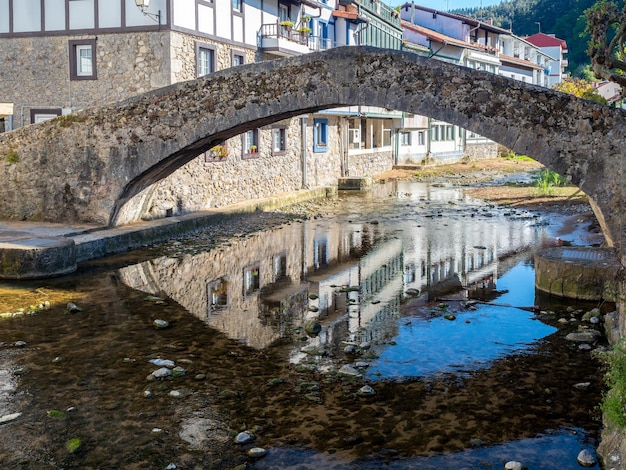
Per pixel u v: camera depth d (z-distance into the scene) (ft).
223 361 27.12
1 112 56.54
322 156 94.99
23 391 23.81
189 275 42.70
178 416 21.97
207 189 64.18
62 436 20.53
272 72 44.39
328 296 38.24
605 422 21.15
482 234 58.34
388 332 31.27
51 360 26.89
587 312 33.35
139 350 28.27
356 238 57.00
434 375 25.76
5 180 51.83
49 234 46.01
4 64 63.67
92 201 50.29
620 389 18.17
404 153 134.82
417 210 75.10
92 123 49.37
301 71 43.60
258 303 36.47
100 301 35.94
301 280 42.32
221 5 65.10
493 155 177.88
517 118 38.60
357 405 22.94
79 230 47.98
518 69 190.90
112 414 22.06
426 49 137.59
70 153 50.19
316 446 20.04
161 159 48.01
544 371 26.20
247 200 72.13
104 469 18.65
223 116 46.09
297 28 82.53
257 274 43.68
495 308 35.29
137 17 58.70
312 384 24.63
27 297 36.19
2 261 39.93
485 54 165.58
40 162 50.93
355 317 33.91
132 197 51.90
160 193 56.85
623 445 18.06
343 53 42.37
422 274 43.80
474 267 45.73
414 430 21.12
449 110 40.01
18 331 30.48
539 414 22.33
